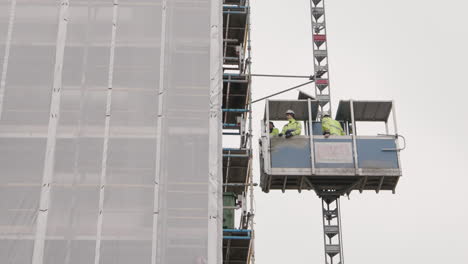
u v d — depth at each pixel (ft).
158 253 59.11
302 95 75.61
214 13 70.64
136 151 62.80
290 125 73.05
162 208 60.95
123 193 60.95
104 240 58.95
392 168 72.79
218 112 65.57
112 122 63.77
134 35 68.28
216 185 62.23
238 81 88.33
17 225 58.65
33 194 59.93
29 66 65.46
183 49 68.74
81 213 59.82
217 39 69.26
